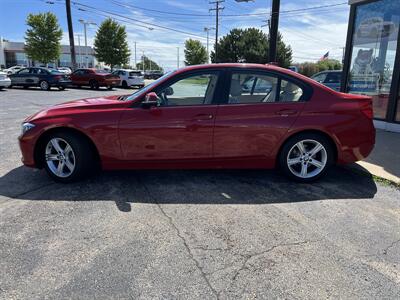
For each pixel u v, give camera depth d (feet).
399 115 26.43
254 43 190.70
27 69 75.97
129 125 13.96
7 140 22.88
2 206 12.44
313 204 13.07
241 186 14.79
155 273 8.68
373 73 28.91
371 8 28.55
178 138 14.11
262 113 14.25
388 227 11.34
